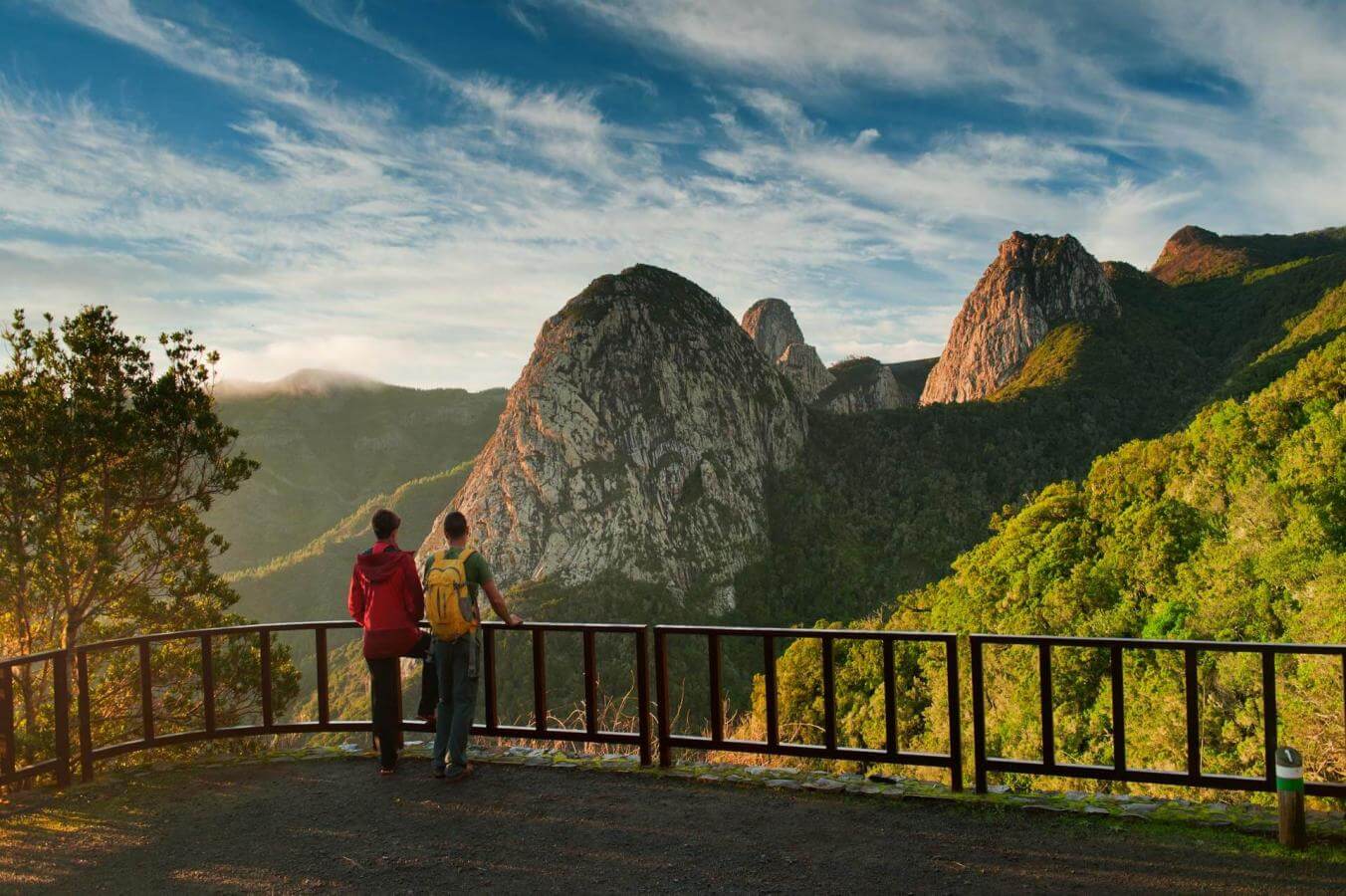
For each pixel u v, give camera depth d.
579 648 89.00
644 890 4.25
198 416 15.95
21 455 13.39
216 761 6.77
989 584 49.94
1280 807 4.54
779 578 144.62
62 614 14.85
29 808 5.84
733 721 9.38
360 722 7.05
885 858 4.57
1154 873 4.27
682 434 152.62
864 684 42.78
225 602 16.98
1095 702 29.75
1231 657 23.48
